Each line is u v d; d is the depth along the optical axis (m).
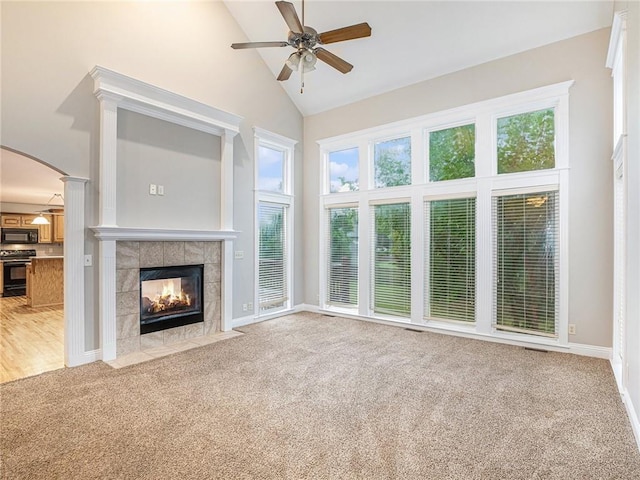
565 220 3.86
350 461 1.96
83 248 3.47
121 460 1.97
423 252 4.88
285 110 5.89
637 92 2.34
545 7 3.68
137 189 3.90
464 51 4.38
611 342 3.64
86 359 3.51
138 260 3.91
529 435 2.23
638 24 2.31
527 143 4.18
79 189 3.44
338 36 3.30
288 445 2.12
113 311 3.66
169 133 4.20
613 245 3.59
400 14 4.22
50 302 6.77
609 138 3.63
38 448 2.07
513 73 4.19
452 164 4.73
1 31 3.00
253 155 5.30
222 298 4.79
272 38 5.04
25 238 9.36
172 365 3.47
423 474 1.86
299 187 6.21
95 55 3.56
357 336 4.55
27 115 3.13
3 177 5.94
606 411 2.54
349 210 5.75
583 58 3.77
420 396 2.79
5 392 2.83
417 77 4.89
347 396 2.79
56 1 3.30
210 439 2.18
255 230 5.32
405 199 5.06
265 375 3.22
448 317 4.68
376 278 5.41
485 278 4.35
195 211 4.48
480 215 4.39
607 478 1.83
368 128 5.43
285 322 5.33
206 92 4.62
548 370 3.34
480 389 2.92
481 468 1.91
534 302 4.07
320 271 6.00
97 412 2.51
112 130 3.62
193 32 4.47
